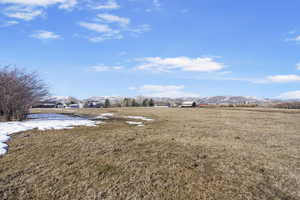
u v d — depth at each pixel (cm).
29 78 986
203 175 394
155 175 386
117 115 1689
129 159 458
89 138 634
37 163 418
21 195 310
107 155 479
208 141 659
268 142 682
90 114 1747
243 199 318
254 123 1234
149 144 591
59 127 816
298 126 1120
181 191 336
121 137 668
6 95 892
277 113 2095
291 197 328
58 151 493
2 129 701
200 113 2064
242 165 452
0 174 366
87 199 307
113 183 353
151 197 318
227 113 2084
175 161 457
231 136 764
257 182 373
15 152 473
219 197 322
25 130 713
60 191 324
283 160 494
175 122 1198
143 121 1219
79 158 454
